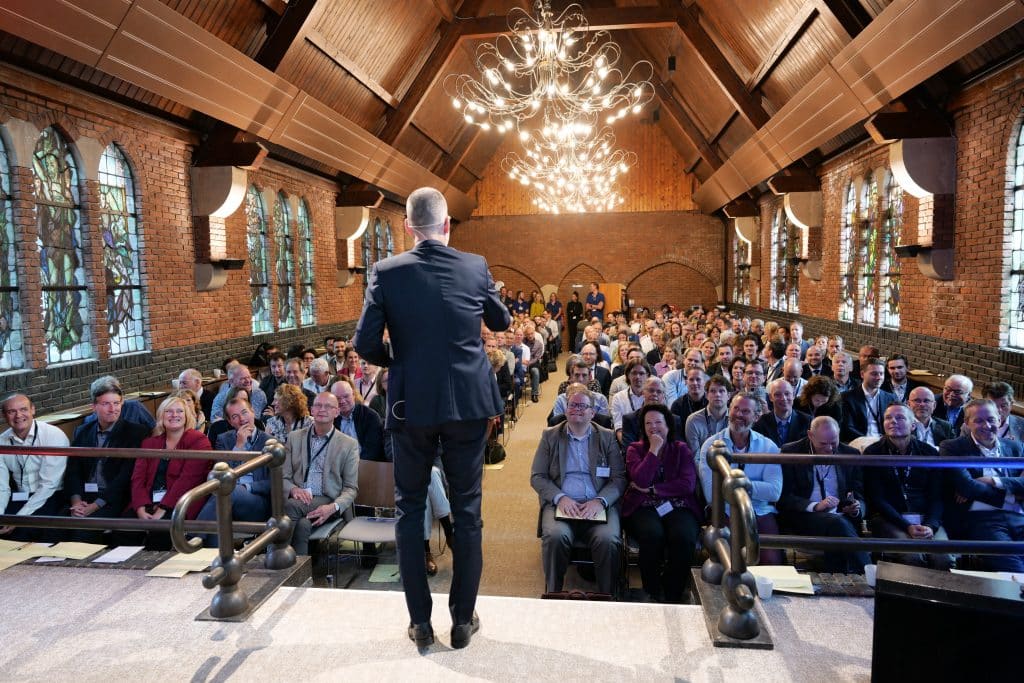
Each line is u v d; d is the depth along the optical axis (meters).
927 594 1.99
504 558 5.03
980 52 6.54
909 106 7.64
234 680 2.30
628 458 4.54
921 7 6.02
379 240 17.61
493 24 12.32
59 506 4.72
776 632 2.59
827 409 5.84
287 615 2.75
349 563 4.89
